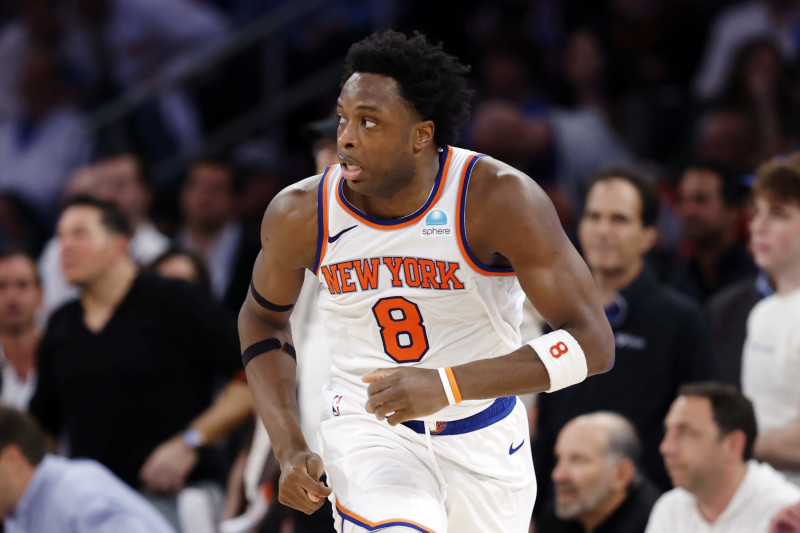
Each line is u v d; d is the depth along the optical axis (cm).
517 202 618
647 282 1091
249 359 690
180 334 1181
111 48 2075
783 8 1881
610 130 1819
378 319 644
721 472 923
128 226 1210
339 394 678
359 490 640
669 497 969
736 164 1551
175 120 2027
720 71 1891
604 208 1083
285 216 652
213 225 1641
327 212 639
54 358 1209
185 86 2067
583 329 622
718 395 933
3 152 1958
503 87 1847
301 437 662
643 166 1739
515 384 610
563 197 1531
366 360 658
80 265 1177
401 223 626
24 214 1842
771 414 1037
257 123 2038
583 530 1026
